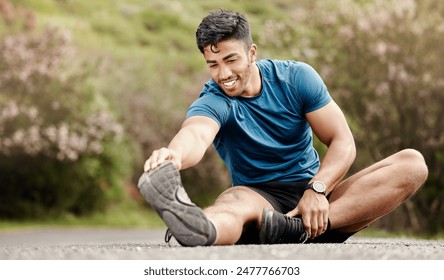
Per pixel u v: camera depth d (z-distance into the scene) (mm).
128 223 19078
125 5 29516
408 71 14039
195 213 2971
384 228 12695
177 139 3266
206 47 3477
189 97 22266
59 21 25562
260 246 3068
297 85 3799
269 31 15492
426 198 12531
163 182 2918
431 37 14086
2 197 18078
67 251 3000
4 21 20500
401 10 14234
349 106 14234
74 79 19031
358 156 14109
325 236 3826
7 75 18266
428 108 13898
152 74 23859
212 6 30000
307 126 3916
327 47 14852
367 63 14250
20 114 17938
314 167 3971
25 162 18188
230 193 3592
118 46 26281
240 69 3500
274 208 3668
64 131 18125
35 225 17203
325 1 15227
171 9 30047
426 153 13672
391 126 13953
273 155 3816
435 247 3627
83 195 19141
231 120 3691
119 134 19484
